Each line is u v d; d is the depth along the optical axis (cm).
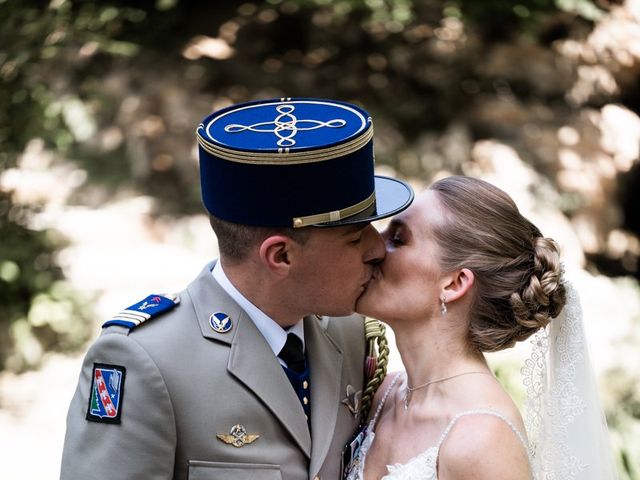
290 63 737
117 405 198
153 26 744
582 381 222
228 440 202
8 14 636
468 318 215
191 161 664
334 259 204
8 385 550
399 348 223
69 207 648
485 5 751
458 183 220
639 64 765
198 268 597
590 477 222
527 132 706
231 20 763
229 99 698
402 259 215
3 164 640
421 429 213
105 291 588
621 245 706
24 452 472
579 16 764
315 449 212
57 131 636
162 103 687
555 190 687
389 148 687
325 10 761
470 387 210
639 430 438
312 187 197
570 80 741
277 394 208
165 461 198
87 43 675
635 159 734
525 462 200
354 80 729
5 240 618
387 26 756
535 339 229
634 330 534
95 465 198
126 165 666
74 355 574
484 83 735
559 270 215
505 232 211
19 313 588
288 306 209
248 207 201
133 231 629
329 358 225
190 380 201
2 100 629
